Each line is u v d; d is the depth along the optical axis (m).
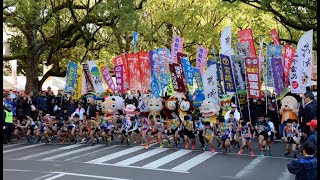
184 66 19.89
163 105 19.78
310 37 16.50
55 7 22.64
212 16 34.25
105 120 17.41
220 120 15.39
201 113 17.91
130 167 12.05
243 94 18.98
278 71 17.48
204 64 21.08
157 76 19.75
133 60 20.19
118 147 16.39
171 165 12.42
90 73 20.81
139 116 17.53
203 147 15.58
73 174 10.94
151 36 30.27
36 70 24.64
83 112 18.95
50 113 20.34
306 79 16.58
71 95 20.62
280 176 10.88
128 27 23.00
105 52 32.06
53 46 23.55
